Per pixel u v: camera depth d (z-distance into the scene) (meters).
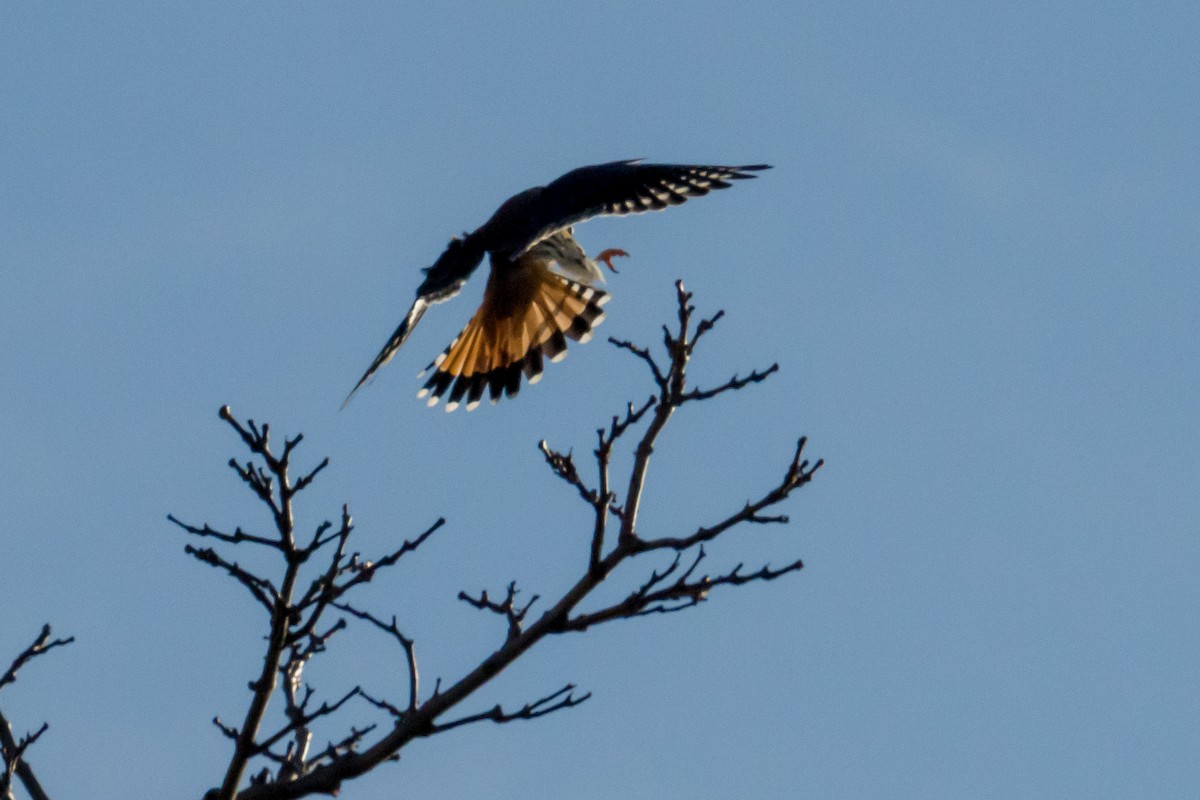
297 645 12.09
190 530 10.51
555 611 11.16
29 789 11.61
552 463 11.28
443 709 10.94
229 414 10.34
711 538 11.23
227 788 10.56
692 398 11.56
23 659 11.90
